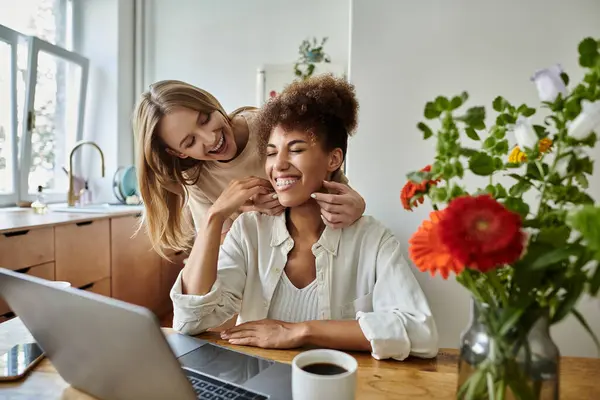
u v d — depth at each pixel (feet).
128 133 11.10
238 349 2.60
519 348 1.48
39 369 2.29
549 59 4.88
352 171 5.41
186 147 4.25
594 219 1.17
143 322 1.47
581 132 1.47
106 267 7.81
